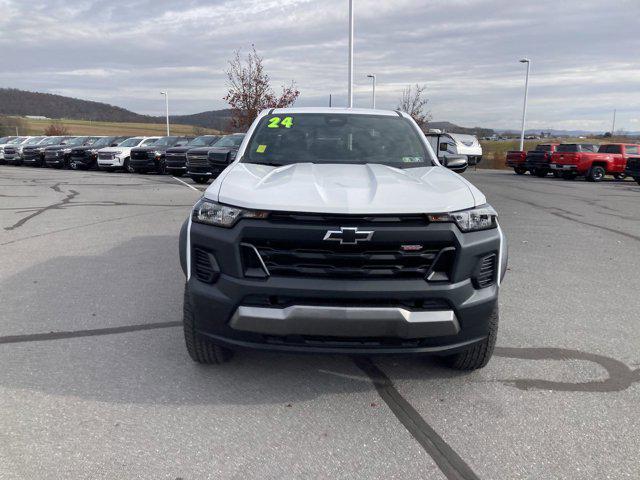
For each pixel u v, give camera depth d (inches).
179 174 836.6
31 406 123.5
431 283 117.8
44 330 169.8
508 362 151.0
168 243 302.5
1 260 259.8
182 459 104.9
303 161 165.6
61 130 2657.5
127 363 146.7
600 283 234.2
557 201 577.9
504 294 216.2
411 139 181.3
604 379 141.3
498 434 115.0
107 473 100.1
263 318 116.6
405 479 100.0
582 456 107.3
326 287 114.7
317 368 145.7
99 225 362.3
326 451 108.3
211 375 140.4
